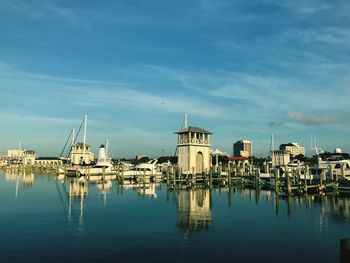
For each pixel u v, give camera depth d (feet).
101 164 344.28
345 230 98.84
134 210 131.64
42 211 128.06
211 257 74.13
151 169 307.78
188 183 237.86
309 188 191.01
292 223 108.06
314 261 72.02
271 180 225.76
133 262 70.85
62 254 75.61
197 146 261.85
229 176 221.66
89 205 144.25
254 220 112.57
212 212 127.95
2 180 297.94
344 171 222.28
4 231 95.61
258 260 72.38
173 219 113.70
